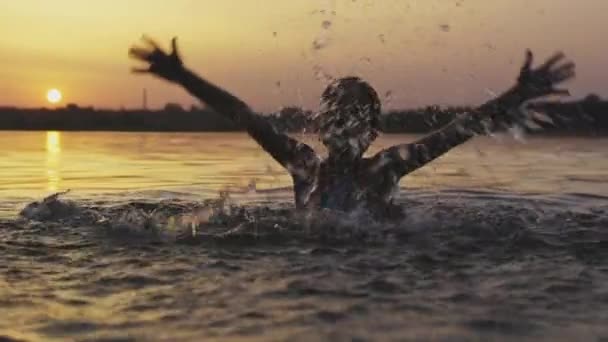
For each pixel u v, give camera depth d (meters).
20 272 3.39
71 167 11.24
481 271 3.39
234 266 3.49
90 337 2.42
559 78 4.46
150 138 26.73
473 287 3.07
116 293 2.99
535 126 4.53
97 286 3.11
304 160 4.79
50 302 2.86
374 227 4.47
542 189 7.83
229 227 4.64
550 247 4.01
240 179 9.03
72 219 5.10
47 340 2.39
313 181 4.75
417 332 2.46
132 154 15.02
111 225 4.73
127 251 3.90
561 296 2.92
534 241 4.15
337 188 4.67
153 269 3.43
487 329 2.49
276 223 4.59
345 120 4.56
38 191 7.65
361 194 4.66
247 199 6.66
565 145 17.86
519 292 2.99
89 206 6.04
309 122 5.54
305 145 4.82
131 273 3.35
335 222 4.45
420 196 7.10
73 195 7.23
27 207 5.56
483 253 3.83
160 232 4.47
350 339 2.39
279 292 2.99
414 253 3.81
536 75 4.46
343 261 3.61
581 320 2.59
